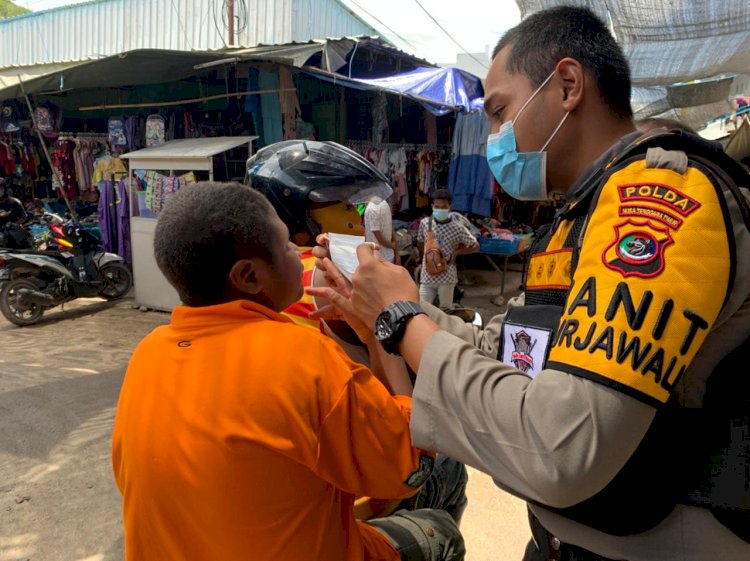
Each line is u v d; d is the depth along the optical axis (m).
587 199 0.94
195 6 12.48
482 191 8.04
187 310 1.07
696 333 0.74
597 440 0.72
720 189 0.78
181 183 6.05
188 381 0.99
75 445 3.40
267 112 6.40
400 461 1.03
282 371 0.96
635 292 0.74
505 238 7.54
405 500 1.62
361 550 1.17
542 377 0.79
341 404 0.98
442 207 5.68
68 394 4.13
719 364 0.83
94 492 2.94
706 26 3.97
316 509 1.03
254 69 6.48
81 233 6.54
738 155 7.80
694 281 0.74
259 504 0.96
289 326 1.04
